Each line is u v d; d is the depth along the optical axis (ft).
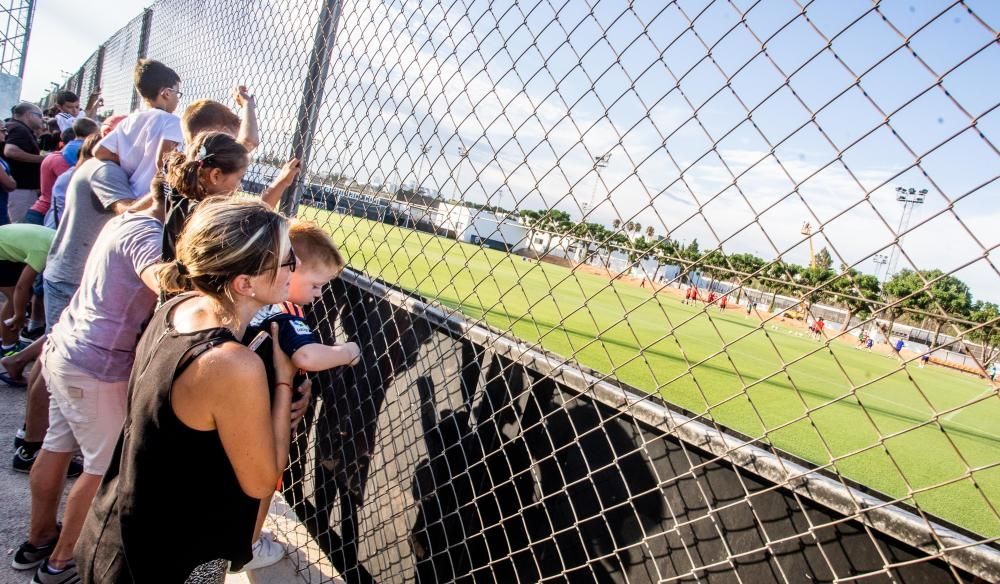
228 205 4.31
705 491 4.37
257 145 9.45
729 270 3.86
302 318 6.62
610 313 38.70
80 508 6.85
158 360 4.14
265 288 4.44
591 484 5.22
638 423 4.87
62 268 9.39
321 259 6.19
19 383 13.12
